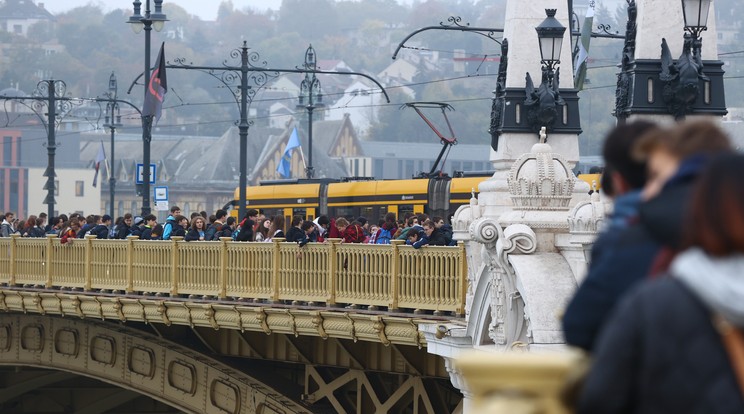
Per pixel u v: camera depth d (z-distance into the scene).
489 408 12.18
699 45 48.22
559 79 58.28
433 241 57.84
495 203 54.59
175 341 82.50
